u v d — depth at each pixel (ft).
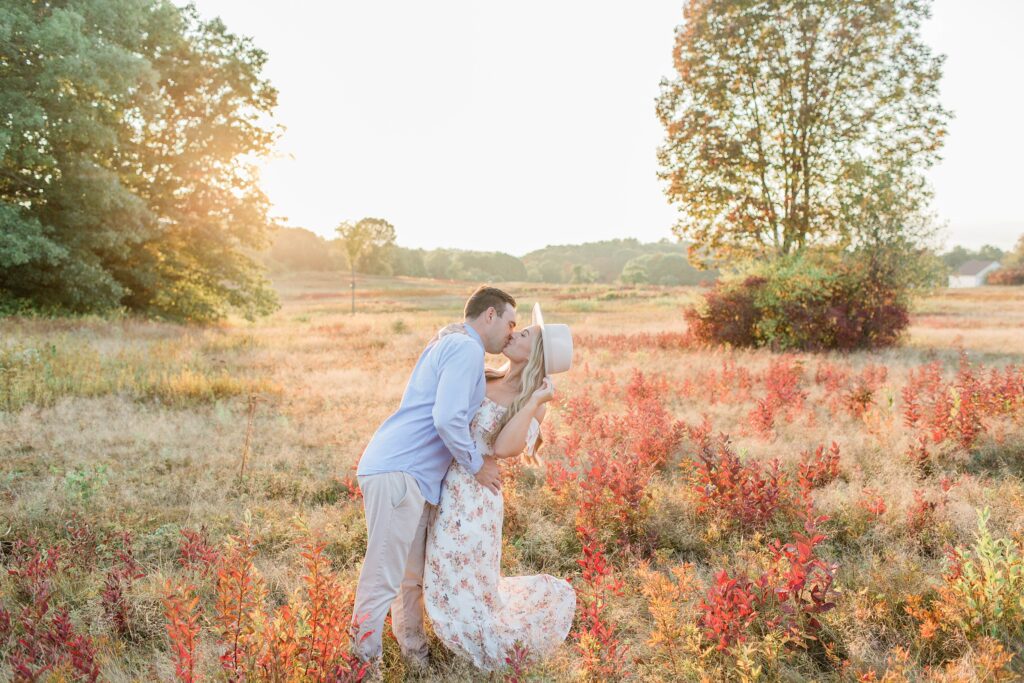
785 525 14.80
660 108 67.46
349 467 19.36
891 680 8.73
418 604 10.47
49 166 61.21
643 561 12.31
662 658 9.96
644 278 496.23
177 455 19.97
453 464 10.05
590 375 34.78
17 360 30.12
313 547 8.80
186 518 15.47
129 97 62.39
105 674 9.18
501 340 10.25
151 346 42.47
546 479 16.92
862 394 25.35
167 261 81.00
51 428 21.80
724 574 10.00
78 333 46.37
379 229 212.23
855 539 14.07
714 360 41.96
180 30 77.51
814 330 50.72
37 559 11.73
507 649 9.55
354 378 34.37
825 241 56.90
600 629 9.47
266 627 8.43
